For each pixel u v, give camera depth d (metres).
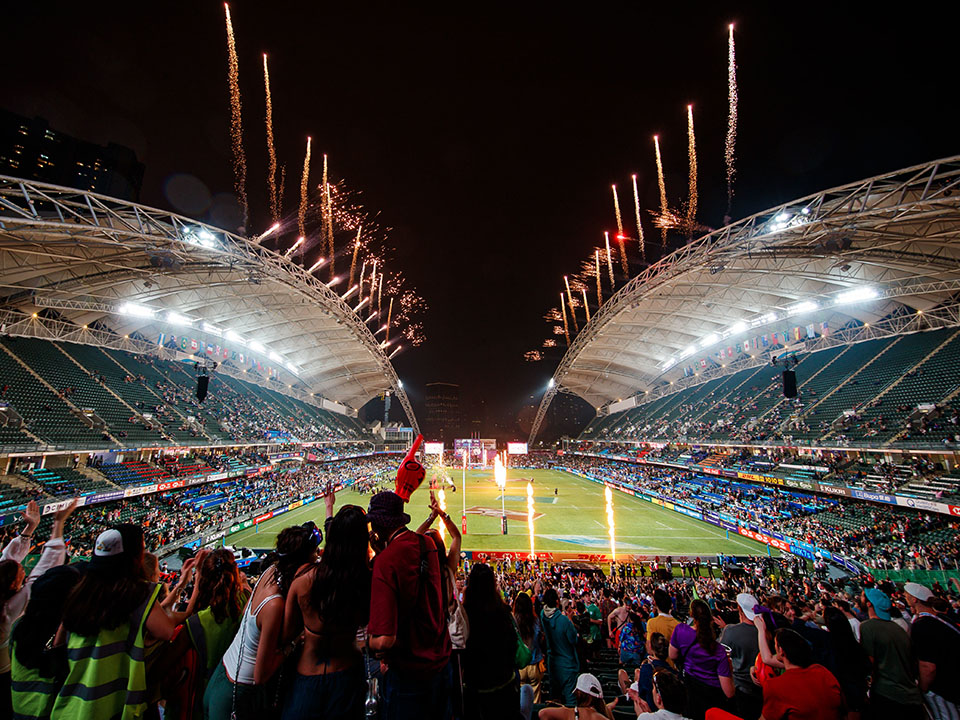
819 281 46.94
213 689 3.70
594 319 72.44
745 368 73.75
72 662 3.56
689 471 67.50
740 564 29.20
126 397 49.41
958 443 33.84
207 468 53.16
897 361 47.91
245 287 54.34
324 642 3.56
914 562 25.30
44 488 32.84
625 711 8.44
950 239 30.02
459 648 4.63
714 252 37.50
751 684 5.98
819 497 42.53
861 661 5.70
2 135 109.25
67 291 39.81
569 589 20.30
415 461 4.44
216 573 4.64
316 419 97.00
